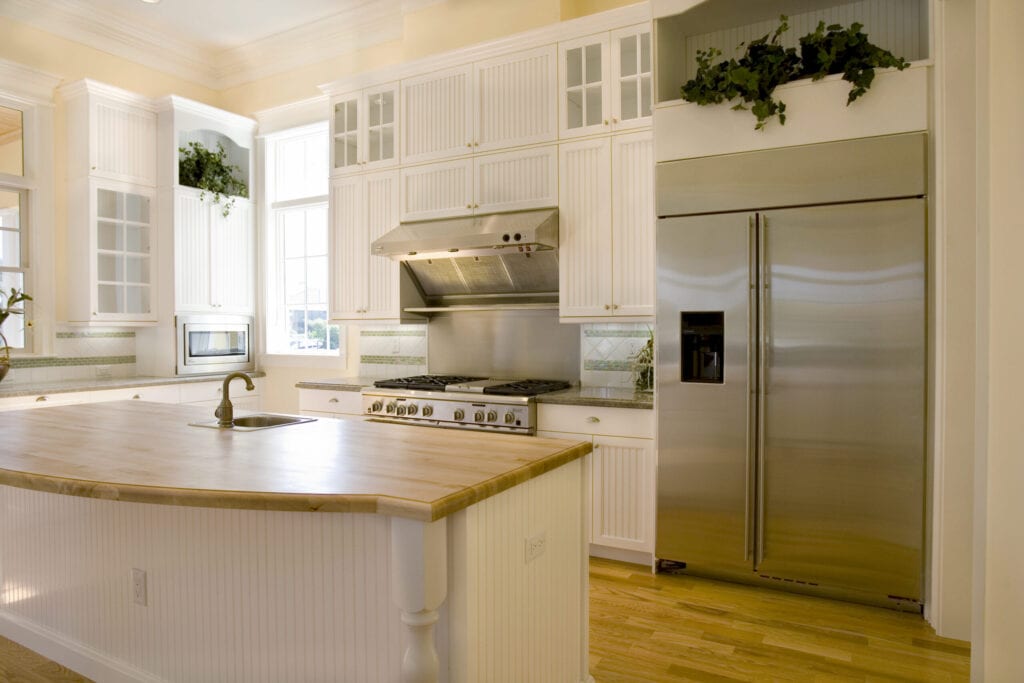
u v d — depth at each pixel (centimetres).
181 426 259
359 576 177
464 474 175
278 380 547
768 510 305
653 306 355
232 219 533
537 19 411
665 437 325
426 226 419
